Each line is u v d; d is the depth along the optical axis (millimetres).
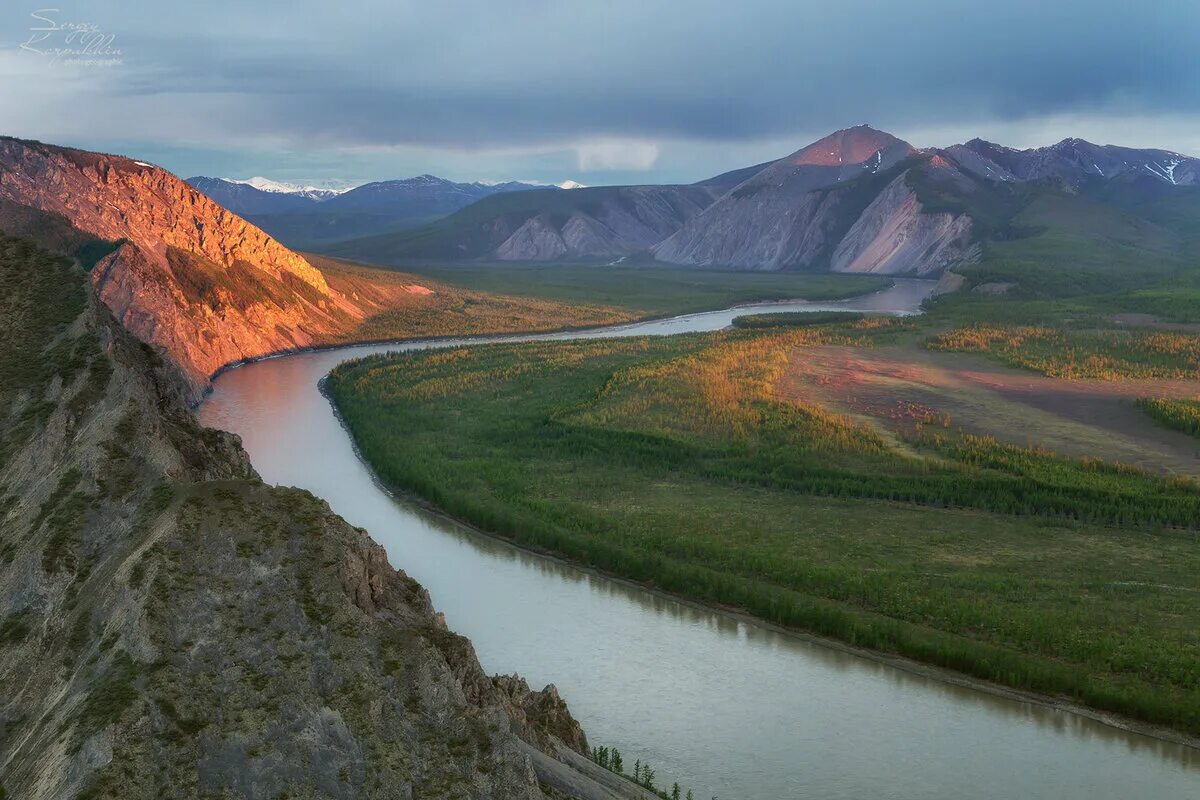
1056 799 72938
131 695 53156
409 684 58031
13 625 63844
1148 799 72938
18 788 51844
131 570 60469
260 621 58812
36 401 81875
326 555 63375
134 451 72938
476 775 55531
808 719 83688
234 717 53969
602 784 65000
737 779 74625
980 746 80000
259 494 66875
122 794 49188
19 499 73438
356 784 53625
